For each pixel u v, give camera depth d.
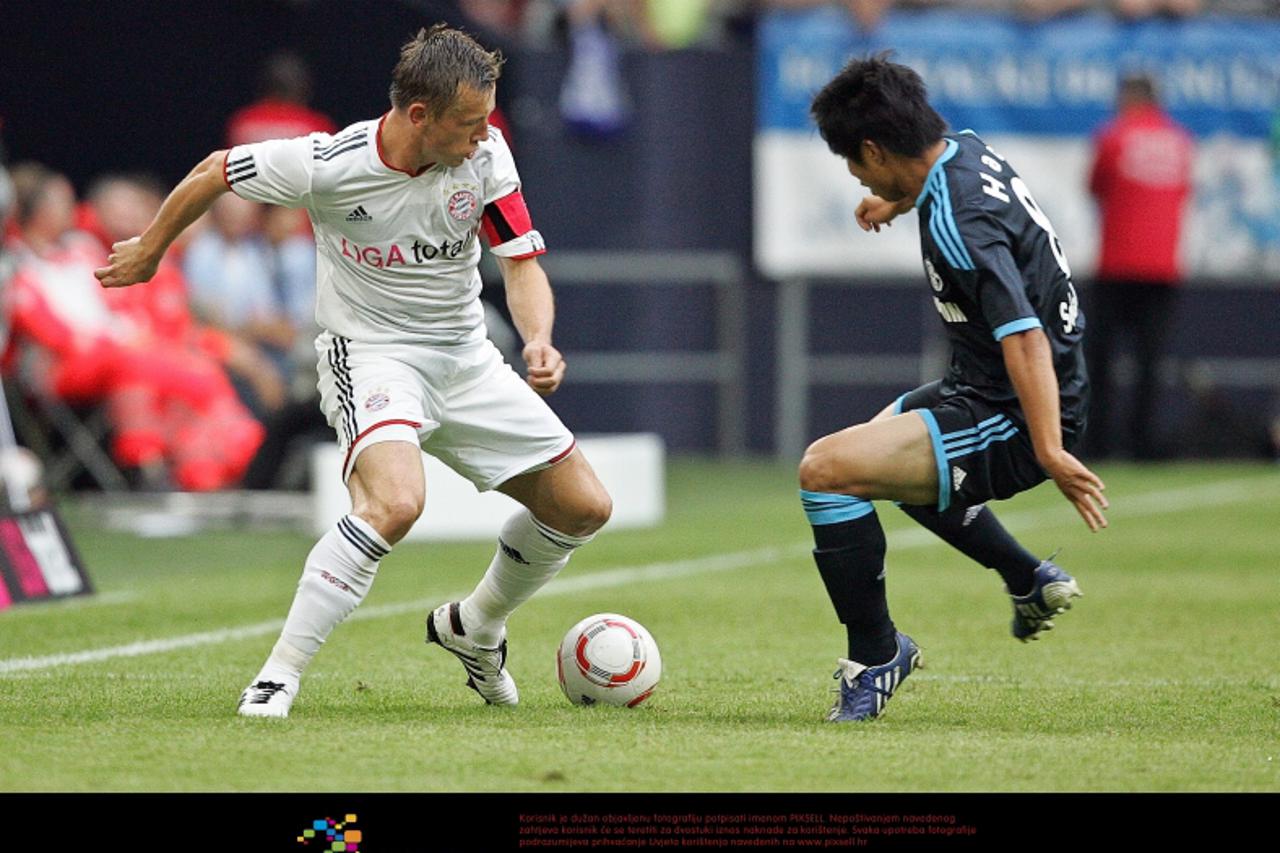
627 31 61.81
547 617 29.88
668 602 31.95
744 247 62.22
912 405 20.86
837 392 63.38
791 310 62.75
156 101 50.56
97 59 50.09
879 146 19.55
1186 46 63.28
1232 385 64.94
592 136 59.66
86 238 46.59
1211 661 25.48
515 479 20.88
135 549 41.09
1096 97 62.97
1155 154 60.00
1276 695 22.25
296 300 49.69
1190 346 64.75
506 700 21.23
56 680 22.66
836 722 19.81
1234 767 17.05
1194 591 33.88
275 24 51.03
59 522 32.38
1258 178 64.06
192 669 23.81
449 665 24.64
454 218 19.98
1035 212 19.73
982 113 62.56
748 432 63.00
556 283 60.31
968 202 19.22
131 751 17.16
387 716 19.88
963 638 27.89
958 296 19.69
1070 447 20.22
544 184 59.69
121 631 27.97
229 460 47.44
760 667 24.72
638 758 17.22
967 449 19.72
